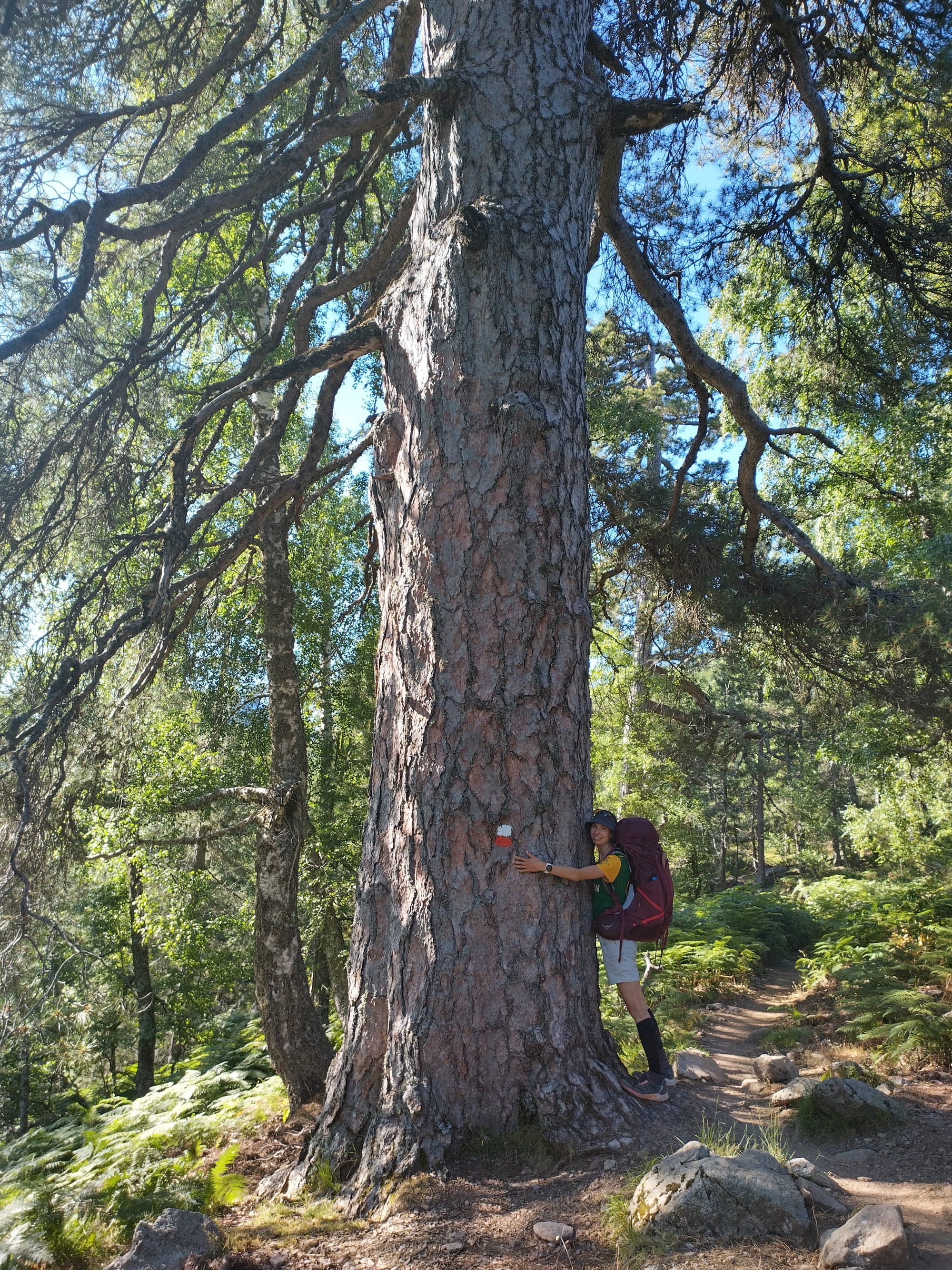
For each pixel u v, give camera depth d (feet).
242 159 26.22
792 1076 17.54
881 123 33.83
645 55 26.58
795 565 35.76
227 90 30.68
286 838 27.55
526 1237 11.37
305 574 49.44
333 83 25.67
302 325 25.23
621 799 45.62
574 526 16.39
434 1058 14.19
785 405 49.01
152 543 25.85
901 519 47.06
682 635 39.14
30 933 17.94
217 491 24.12
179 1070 38.50
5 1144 30.42
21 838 17.51
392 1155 13.61
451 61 18.01
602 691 48.29
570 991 14.88
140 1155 19.69
